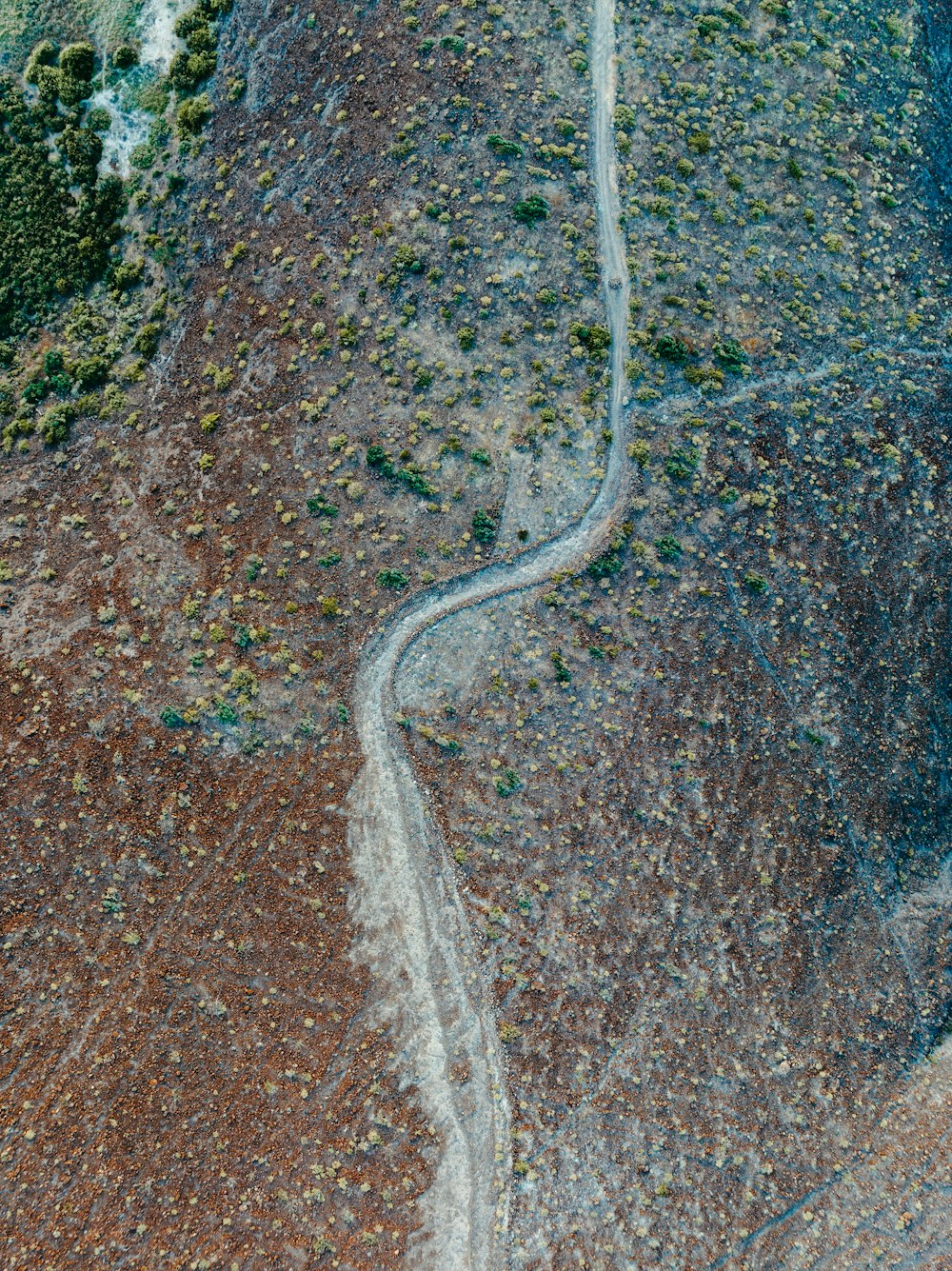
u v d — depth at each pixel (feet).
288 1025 108.37
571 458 118.93
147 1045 106.83
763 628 119.75
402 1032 109.29
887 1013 118.52
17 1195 101.65
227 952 109.50
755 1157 110.93
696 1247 106.83
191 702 114.01
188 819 111.86
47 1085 105.19
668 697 117.39
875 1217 109.81
